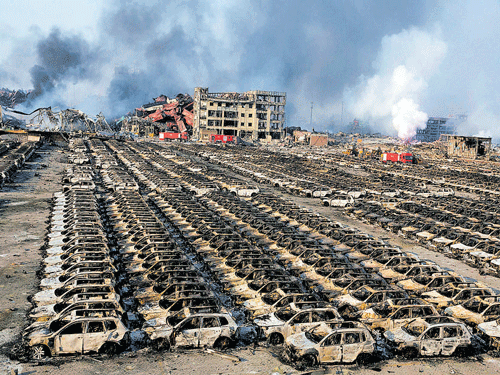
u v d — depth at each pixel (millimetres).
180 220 37531
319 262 25859
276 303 20109
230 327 17953
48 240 30297
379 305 20391
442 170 95062
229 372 15969
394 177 83938
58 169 70750
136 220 34781
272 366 16562
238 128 187750
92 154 95875
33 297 20359
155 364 16328
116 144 127250
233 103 185875
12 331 18281
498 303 20438
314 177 75812
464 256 31734
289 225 36938
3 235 32688
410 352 17594
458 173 88625
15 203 44188
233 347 17969
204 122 182250
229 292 21844
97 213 35812
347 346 16797
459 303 21562
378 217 42812
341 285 23000
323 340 16750
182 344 17453
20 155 73562
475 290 22109
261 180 70250
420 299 20578
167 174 68125
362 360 16922
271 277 22953
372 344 17062
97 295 19641
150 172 67938
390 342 17906
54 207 40188
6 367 15469
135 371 15742
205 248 28438
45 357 16328
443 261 31547
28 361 16000
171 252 25719
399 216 42312
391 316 19219
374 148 161625
